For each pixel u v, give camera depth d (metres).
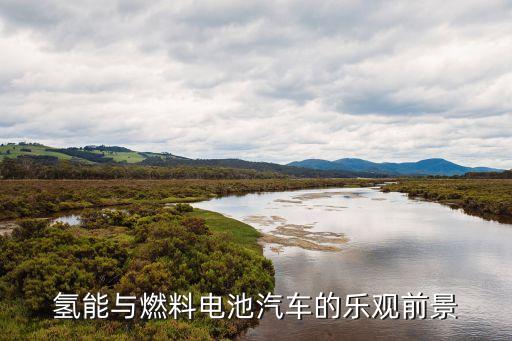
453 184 107.56
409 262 24.81
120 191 78.06
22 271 15.80
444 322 15.56
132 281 15.88
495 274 22.28
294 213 52.06
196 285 17.12
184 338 13.27
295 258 25.83
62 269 16.02
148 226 26.70
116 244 20.11
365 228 38.66
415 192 88.44
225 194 94.94
